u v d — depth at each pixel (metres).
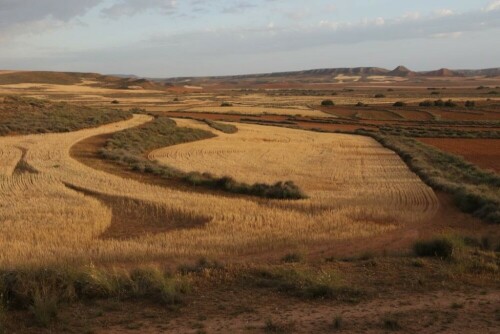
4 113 54.72
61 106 64.31
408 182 29.92
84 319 8.37
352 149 48.97
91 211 19.16
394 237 16.75
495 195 23.03
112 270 11.16
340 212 20.50
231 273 11.12
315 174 33.06
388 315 8.54
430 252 13.27
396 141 53.69
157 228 17.55
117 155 35.28
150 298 9.46
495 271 11.59
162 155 41.12
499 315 8.55
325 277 10.17
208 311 8.84
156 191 24.08
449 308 8.97
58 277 9.75
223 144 50.56
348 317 8.47
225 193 24.81
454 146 52.03
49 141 42.50
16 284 9.28
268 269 11.27
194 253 13.99
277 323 8.10
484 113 96.06
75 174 27.88
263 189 24.52
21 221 17.34
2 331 7.80
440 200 24.14
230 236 15.98
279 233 16.53
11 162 31.61
